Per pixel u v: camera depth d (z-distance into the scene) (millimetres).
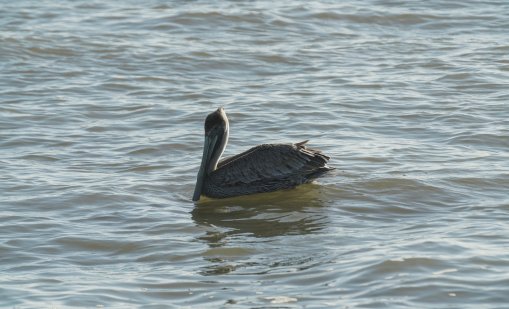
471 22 26859
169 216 14336
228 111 19844
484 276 11234
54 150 17562
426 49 24453
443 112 19375
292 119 19250
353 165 16281
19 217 14125
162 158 17156
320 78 22250
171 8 28141
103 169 16516
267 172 15453
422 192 14875
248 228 13812
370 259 11961
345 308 10531
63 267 12312
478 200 14531
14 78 22328
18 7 28312
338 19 27188
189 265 12305
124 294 11273
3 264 12445
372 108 19859
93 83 22031
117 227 13828
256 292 11203
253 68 23234
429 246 12320
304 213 14383
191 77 22625
